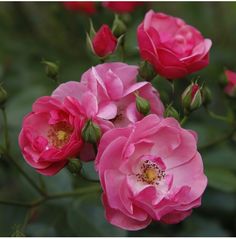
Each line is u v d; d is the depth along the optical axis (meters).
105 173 0.79
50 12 1.16
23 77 1.08
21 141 0.82
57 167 0.82
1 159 0.88
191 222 0.98
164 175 0.81
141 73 0.84
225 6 1.22
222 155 0.98
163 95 0.88
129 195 0.79
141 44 0.86
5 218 0.96
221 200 1.00
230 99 0.94
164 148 0.81
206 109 0.92
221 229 0.98
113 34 0.88
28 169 0.94
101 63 0.87
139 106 0.81
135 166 0.81
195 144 0.81
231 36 1.17
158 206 0.79
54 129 0.83
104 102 0.81
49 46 1.13
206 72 1.08
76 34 1.14
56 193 0.92
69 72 1.07
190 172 0.81
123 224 0.80
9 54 1.11
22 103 1.01
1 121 0.99
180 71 0.85
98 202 0.92
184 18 1.16
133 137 0.79
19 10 1.17
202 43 0.87
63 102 0.81
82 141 0.81
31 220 0.95
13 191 0.98
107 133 0.79
